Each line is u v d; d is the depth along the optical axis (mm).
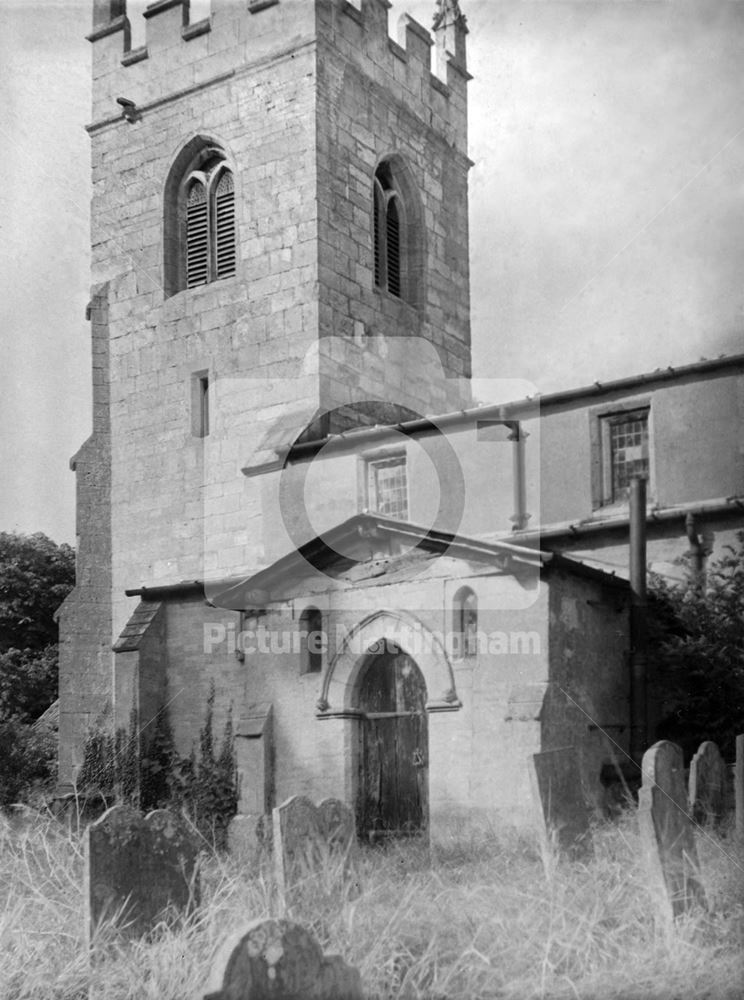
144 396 14969
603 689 11609
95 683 11297
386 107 18578
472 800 10586
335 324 17422
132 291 16656
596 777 10602
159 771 10570
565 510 13852
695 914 7379
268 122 18625
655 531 13023
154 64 18484
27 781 9914
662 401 13414
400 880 8039
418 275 18016
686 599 12125
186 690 11281
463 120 18453
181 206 18172
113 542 12289
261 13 18906
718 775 9375
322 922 7320
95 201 17500
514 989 6746
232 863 8367
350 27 19312
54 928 7328
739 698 11508
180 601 11781
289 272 18047
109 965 7078
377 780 11336
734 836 8453
